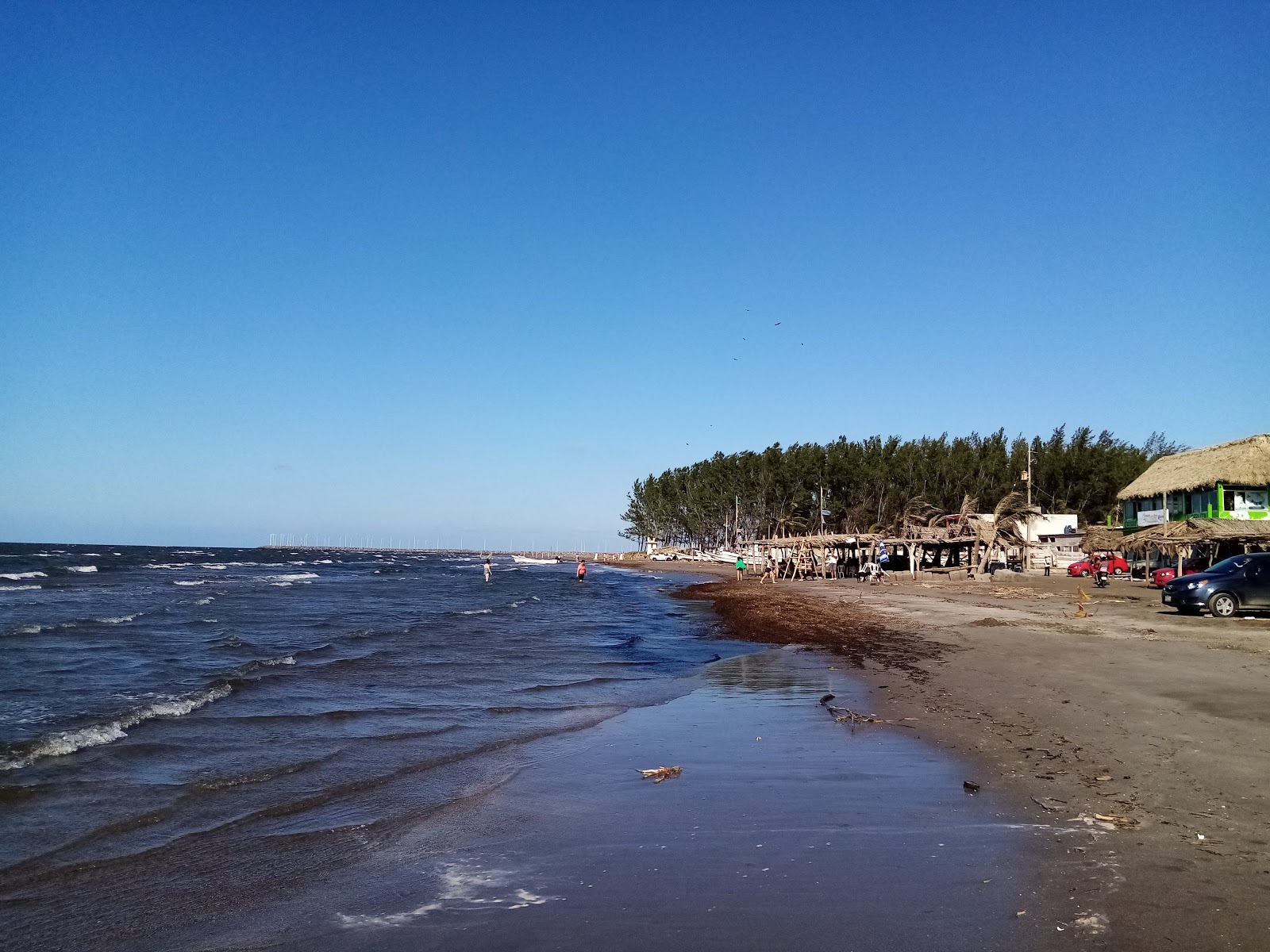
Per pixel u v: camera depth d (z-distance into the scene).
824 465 96.81
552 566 144.88
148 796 8.70
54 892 6.18
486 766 9.91
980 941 4.62
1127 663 14.32
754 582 59.44
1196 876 5.36
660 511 137.75
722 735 10.93
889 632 22.83
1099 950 4.44
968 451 89.94
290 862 6.73
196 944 5.21
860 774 8.49
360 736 11.61
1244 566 23.05
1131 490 49.06
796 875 5.77
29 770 9.70
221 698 14.52
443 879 6.16
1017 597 34.12
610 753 10.23
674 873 5.96
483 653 21.53
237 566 90.56
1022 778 7.88
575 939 4.93
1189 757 8.15
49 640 22.86
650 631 28.23
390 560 155.50
